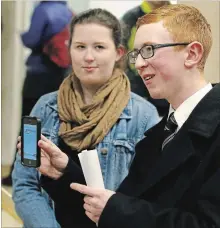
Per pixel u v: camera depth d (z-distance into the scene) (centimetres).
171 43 91
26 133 119
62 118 150
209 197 81
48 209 146
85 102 153
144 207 88
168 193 91
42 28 220
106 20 144
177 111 96
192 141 90
